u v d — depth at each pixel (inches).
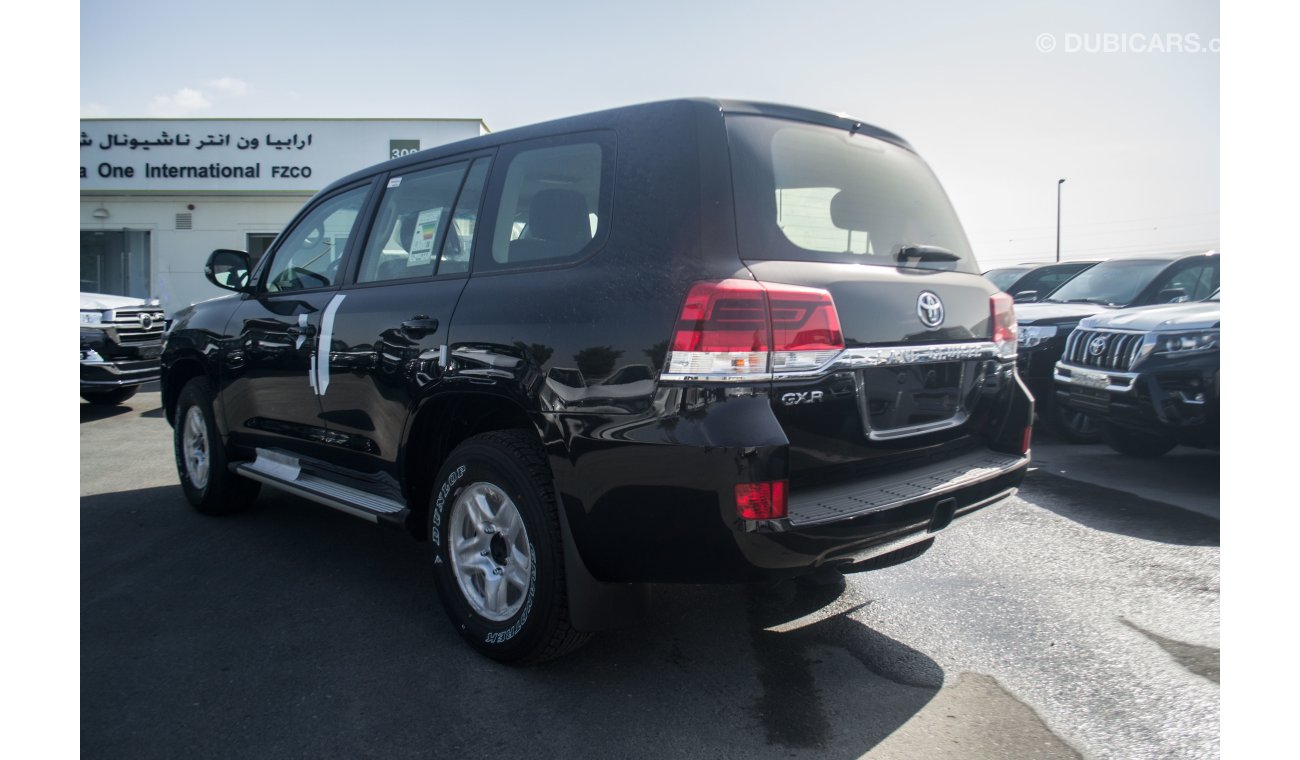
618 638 127.6
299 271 168.6
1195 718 103.7
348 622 133.5
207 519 193.5
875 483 108.6
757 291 94.9
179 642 126.0
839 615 136.8
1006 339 130.0
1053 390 270.2
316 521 191.6
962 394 122.3
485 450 115.1
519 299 113.4
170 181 770.2
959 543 174.6
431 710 105.7
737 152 105.6
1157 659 120.3
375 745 97.7
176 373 203.8
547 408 105.0
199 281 779.4
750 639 127.5
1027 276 421.7
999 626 132.3
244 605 140.6
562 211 116.1
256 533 181.9
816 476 102.7
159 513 199.0
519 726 101.8
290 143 768.3
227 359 178.9
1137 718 104.1
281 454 169.6
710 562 95.0
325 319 150.3
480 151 133.9
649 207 105.2
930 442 116.9
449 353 120.4
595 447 99.9
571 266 110.8
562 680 113.7
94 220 772.6
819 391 99.8
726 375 93.3
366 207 155.2
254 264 183.2
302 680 113.8
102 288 776.9
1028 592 146.9
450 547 123.0
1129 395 220.8
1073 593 146.2
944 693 110.7
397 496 138.0
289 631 130.1
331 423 150.3
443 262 132.6
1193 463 252.2
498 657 116.1
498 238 124.3
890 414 110.2
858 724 102.7
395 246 144.9
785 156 110.7
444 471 122.8
